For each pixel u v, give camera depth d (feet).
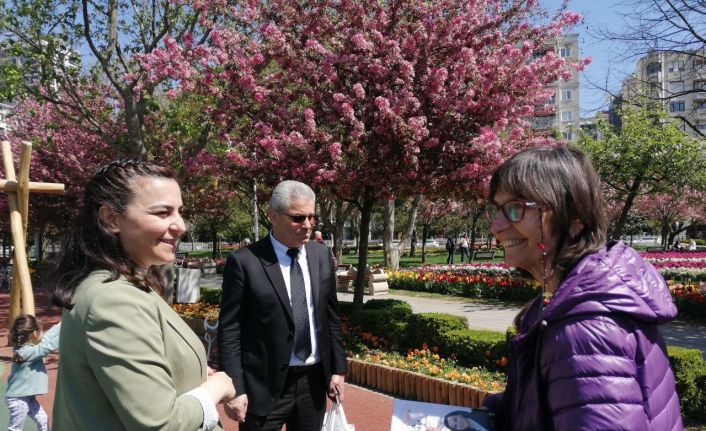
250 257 10.38
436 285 55.31
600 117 54.39
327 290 10.80
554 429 4.09
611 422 3.70
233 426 16.55
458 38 24.48
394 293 55.47
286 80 25.41
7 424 17.63
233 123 26.43
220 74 25.17
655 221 137.59
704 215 121.29
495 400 5.84
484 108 23.32
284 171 23.35
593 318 3.95
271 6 25.80
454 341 22.06
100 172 5.34
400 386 19.97
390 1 24.72
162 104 44.19
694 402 16.56
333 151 21.74
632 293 4.00
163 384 4.66
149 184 5.25
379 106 21.67
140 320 4.73
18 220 13.23
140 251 5.30
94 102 48.42
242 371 9.93
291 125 24.67
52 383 21.88
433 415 5.46
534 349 4.49
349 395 19.88
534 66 23.63
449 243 102.89
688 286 40.75
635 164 49.93
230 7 27.14
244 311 10.23
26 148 12.77
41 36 36.04
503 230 4.83
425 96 23.63
